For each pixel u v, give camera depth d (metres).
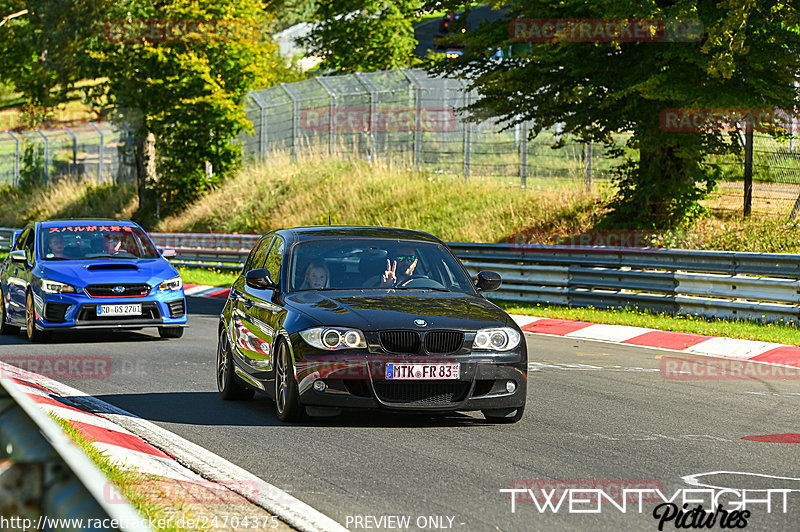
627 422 24.81
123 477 16.55
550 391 30.05
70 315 41.69
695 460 20.33
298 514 15.60
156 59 110.31
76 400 27.48
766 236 61.91
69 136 151.88
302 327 23.61
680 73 57.34
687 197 66.38
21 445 7.70
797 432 23.80
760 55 55.75
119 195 131.12
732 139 63.91
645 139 60.19
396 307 24.14
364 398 23.00
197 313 58.09
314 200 100.38
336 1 144.00
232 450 20.91
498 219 82.50
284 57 165.62
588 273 56.12
